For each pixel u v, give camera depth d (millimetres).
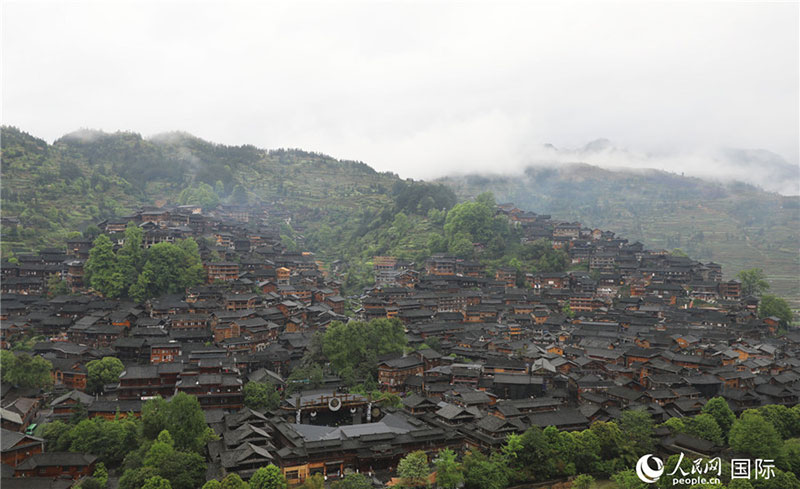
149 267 193750
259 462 95062
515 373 152125
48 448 105375
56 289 193125
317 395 132375
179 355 150875
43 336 164875
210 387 128000
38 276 198500
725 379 151250
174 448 101750
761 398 147250
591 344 185375
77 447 102938
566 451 108188
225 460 93938
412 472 96250
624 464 110625
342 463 105688
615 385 149000
